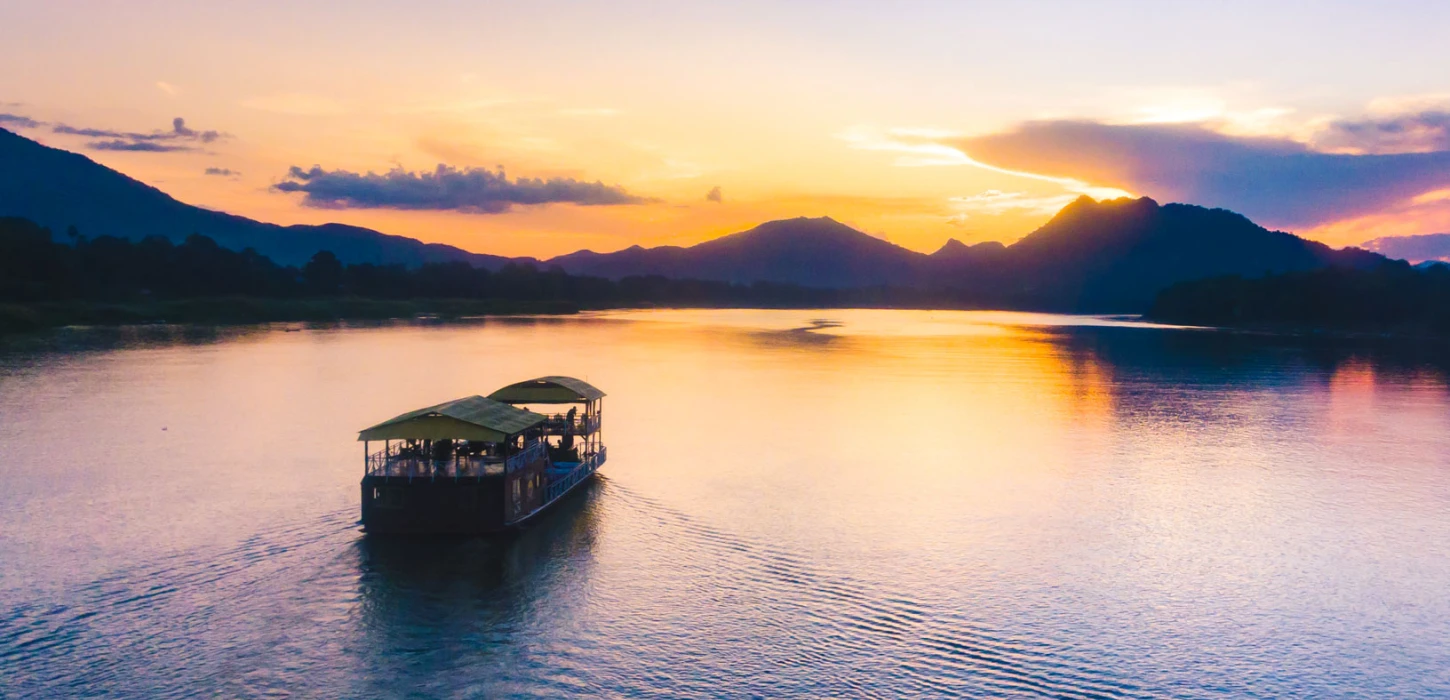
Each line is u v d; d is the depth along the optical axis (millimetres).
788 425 79438
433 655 32875
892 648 34125
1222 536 48562
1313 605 39344
